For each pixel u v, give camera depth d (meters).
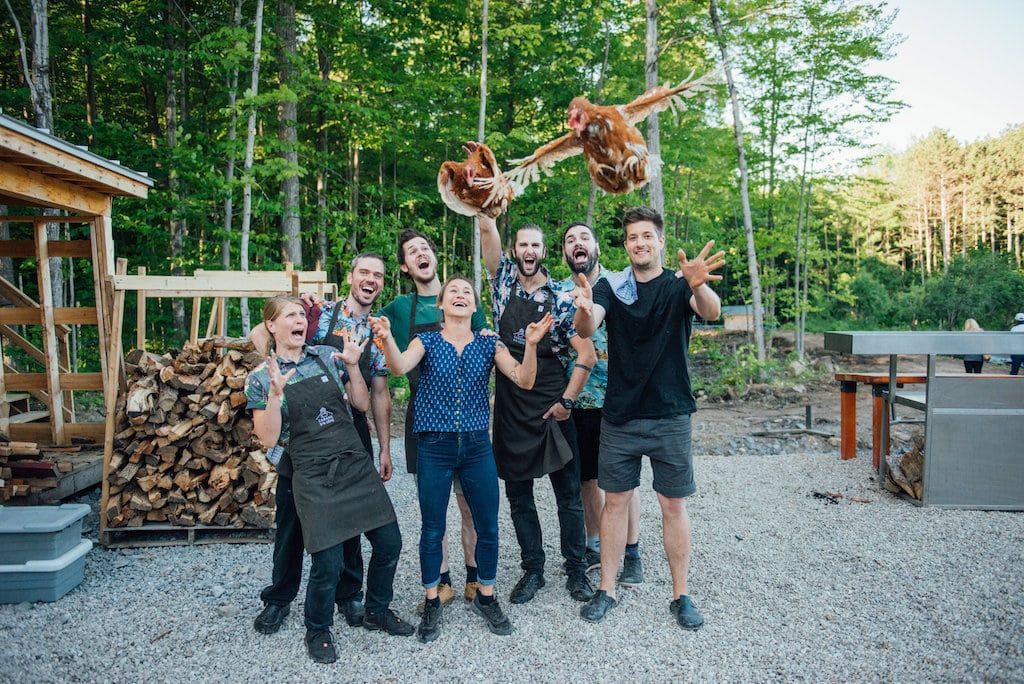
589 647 3.28
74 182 5.12
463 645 3.31
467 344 3.39
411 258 3.79
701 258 3.15
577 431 4.18
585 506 4.33
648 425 3.50
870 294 31.19
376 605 3.38
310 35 14.91
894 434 8.25
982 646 3.22
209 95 16.28
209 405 4.85
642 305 3.49
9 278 10.72
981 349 5.41
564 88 15.97
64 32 12.91
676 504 3.54
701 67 15.72
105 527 4.77
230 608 3.71
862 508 5.52
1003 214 44.09
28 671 3.04
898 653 3.17
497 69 15.99
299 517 3.11
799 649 3.22
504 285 3.96
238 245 14.57
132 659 3.17
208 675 3.03
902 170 53.50
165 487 4.81
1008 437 5.41
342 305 3.75
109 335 5.12
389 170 19.52
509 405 3.73
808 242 17.94
